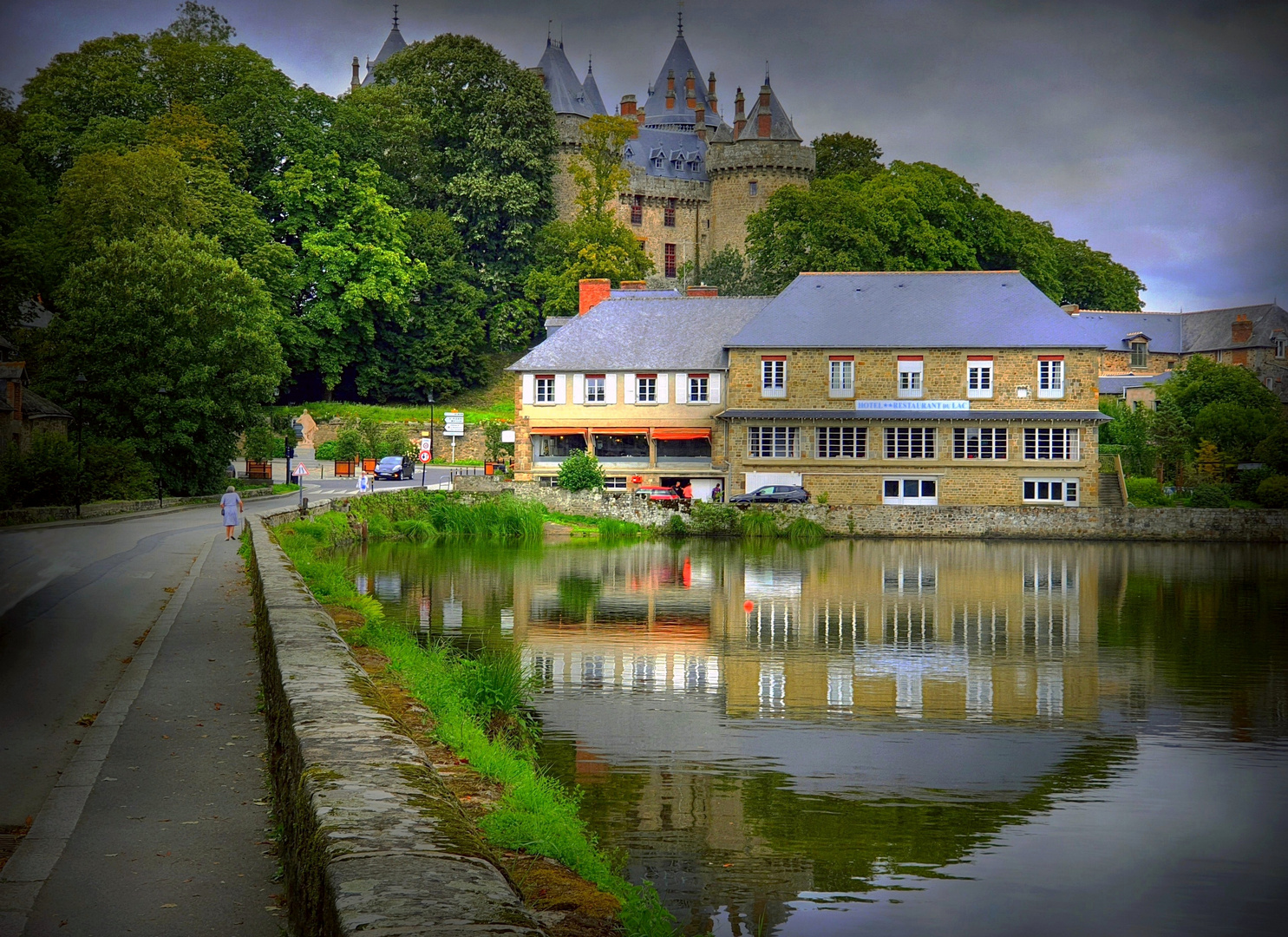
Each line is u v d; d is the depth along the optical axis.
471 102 111.50
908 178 89.12
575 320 74.50
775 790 18.34
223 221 80.94
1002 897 14.28
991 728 23.08
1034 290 68.88
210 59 92.69
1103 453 72.31
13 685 13.79
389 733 7.69
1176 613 38.62
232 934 6.37
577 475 66.69
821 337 67.81
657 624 34.88
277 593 17.17
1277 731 23.12
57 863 7.52
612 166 117.19
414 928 4.30
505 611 36.66
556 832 9.65
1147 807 18.11
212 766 9.95
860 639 33.19
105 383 58.22
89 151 78.06
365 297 93.19
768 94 131.25
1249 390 77.62
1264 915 13.97
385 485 74.12
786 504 64.06
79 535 39.25
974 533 63.41
